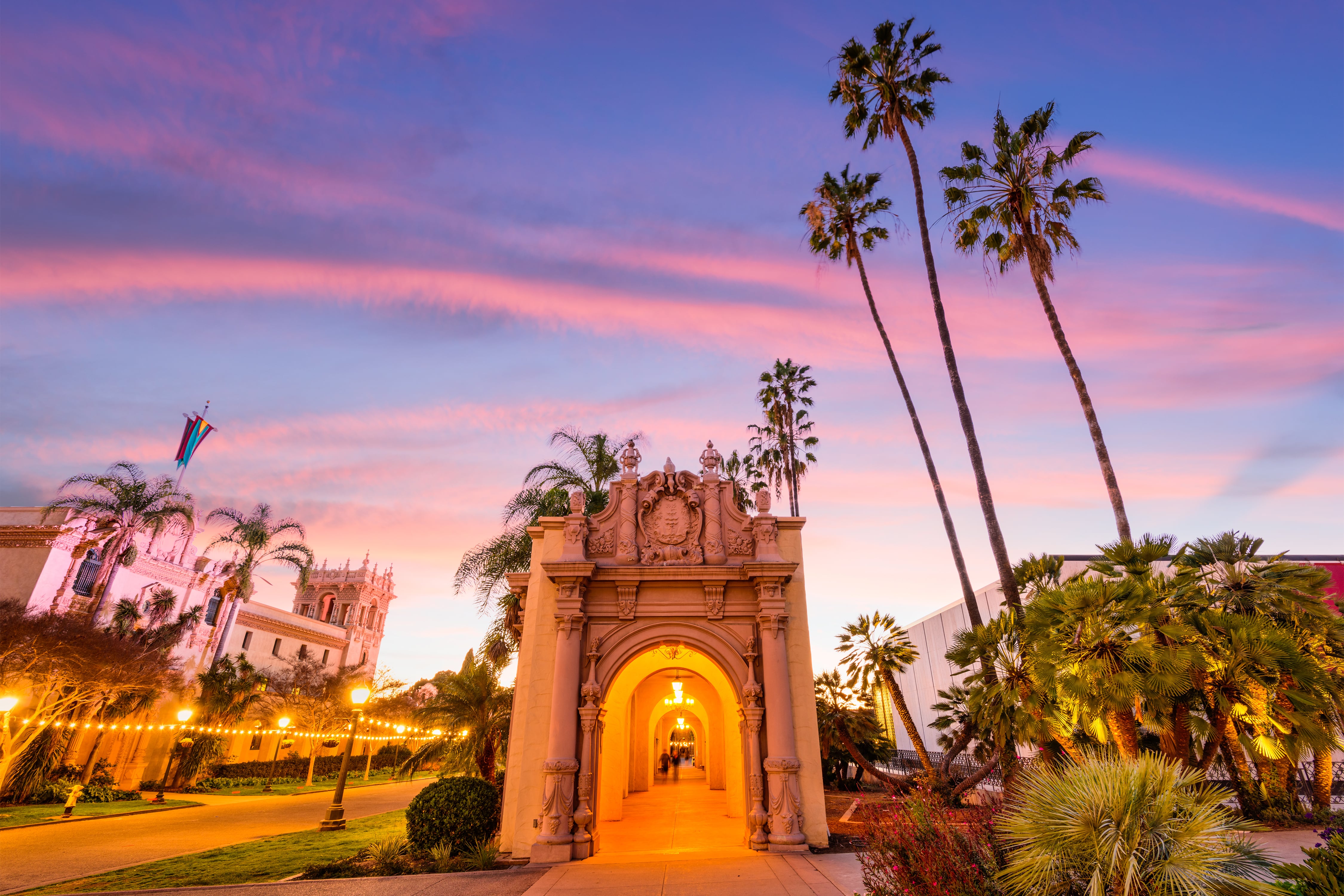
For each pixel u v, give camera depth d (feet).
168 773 107.86
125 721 95.66
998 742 42.60
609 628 47.26
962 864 20.10
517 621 62.03
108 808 80.94
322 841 52.75
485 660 66.13
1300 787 57.26
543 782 43.80
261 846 51.21
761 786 43.32
